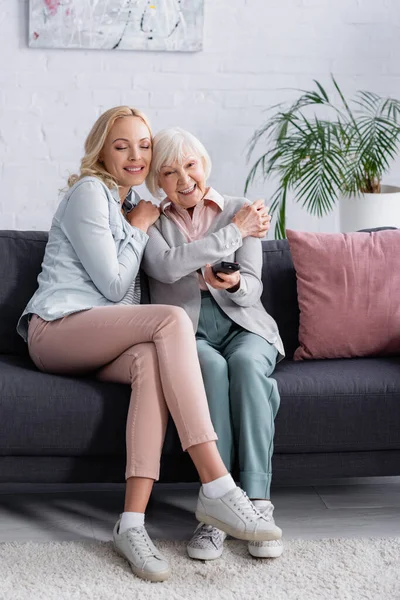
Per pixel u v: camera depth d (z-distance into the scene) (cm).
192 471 264
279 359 290
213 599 228
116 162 285
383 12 489
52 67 477
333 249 299
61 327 266
